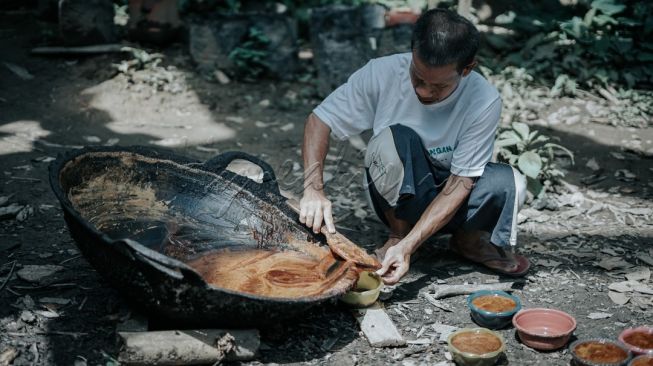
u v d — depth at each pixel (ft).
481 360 10.24
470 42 10.74
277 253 11.99
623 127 20.04
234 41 22.39
